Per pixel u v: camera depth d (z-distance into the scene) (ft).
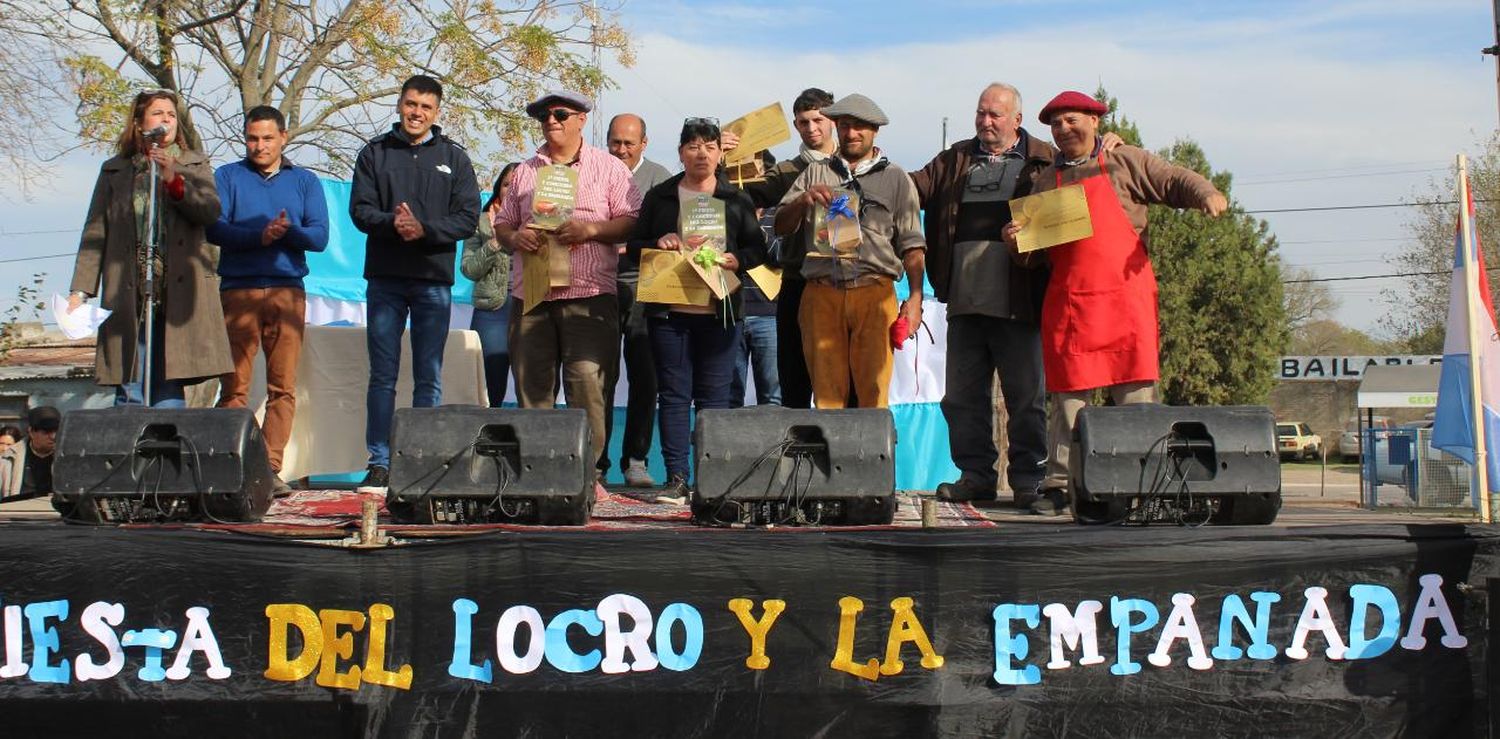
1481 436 15.24
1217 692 13.71
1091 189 16.88
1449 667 13.84
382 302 18.85
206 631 13.61
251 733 13.60
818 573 13.61
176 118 17.47
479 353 22.62
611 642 13.58
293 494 18.26
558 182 17.95
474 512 14.56
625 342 21.56
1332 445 126.00
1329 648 13.80
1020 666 13.65
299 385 21.29
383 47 48.65
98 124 43.21
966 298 17.93
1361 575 13.83
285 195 18.84
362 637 13.57
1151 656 13.73
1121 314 16.74
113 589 13.66
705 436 14.58
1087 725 13.66
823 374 18.25
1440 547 13.84
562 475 14.43
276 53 49.65
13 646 13.67
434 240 18.52
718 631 13.60
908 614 13.60
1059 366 16.93
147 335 16.33
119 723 13.66
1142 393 16.81
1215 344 99.35
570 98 18.39
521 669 13.57
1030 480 17.84
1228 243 98.27
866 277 18.07
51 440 23.53
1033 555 13.66
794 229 18.51
